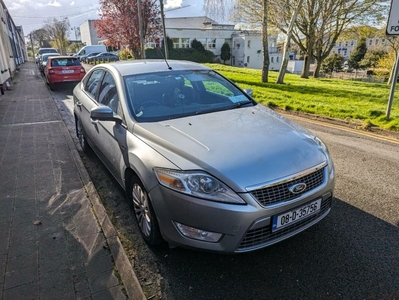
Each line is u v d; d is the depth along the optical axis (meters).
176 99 3.37
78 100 4.85
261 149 2.43
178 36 44.56
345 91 12.12
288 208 2.24
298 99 9.78
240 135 2.63
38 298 2.11
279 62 50.34
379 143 5.36
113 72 3.70
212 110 3.28
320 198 2.46
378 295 2.15
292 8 18.67
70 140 5.62
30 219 3.06
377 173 4.09
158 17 25.41
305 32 23.67
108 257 2.51
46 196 3.53
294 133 2.79
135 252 2.65
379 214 3.13
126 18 25.06
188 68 3.95
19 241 2.72
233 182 2.14
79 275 2.32
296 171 2.30
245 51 46.59
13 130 6.39
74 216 3.11
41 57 23.08
